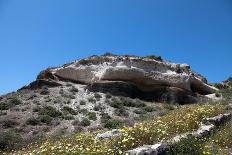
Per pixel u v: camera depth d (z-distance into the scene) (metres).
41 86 41.69
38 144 18.62
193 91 45.22
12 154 16.28
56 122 29.66
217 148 12.56
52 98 37.06
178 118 17.02
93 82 41.59
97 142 13.77
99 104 36.19
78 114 32.84
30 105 34.25
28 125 28.73
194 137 12.96
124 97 39.22
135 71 41.75
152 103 38.94
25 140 23.89
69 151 11.79
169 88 41.06
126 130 13.22
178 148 11.52
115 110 34.31
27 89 41.72
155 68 44.03
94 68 44.94
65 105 35.16
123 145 11.62
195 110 18.73
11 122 28.80
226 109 21.03
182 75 42.94
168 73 43.66
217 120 16.42
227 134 14.45
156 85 42.22
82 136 16.55
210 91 46.53
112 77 42.00
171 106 37.16
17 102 34.97
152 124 15.11
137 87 41.94
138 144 12.01
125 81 41.94
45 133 26.89
